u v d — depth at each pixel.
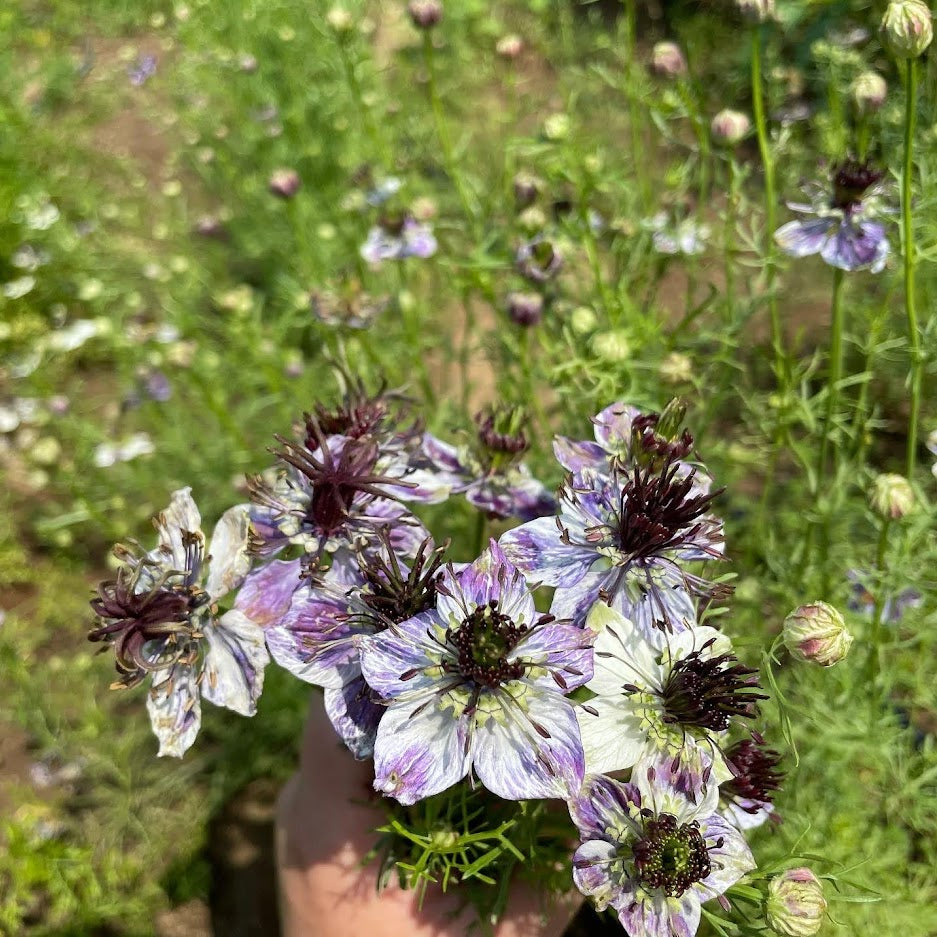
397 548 0.23
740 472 0.43
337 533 0.23
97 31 1.13
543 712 0.20
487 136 0.76
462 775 0.20
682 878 0.20
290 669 0.21
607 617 0.21
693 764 0.21
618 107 0.71
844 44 0.50
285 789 0.33
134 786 0.48
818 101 0.56
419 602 0.21
